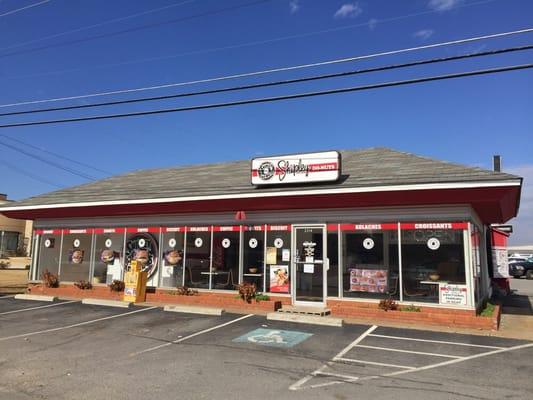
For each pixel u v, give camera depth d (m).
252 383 7.25
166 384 7.21
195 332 11.25
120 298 17.25
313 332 11.19
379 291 13.73
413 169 14.00
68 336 10.91
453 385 7.17
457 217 13.02
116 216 18.88
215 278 16.48
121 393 6.79
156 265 17.77
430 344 9.98
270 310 14.41
